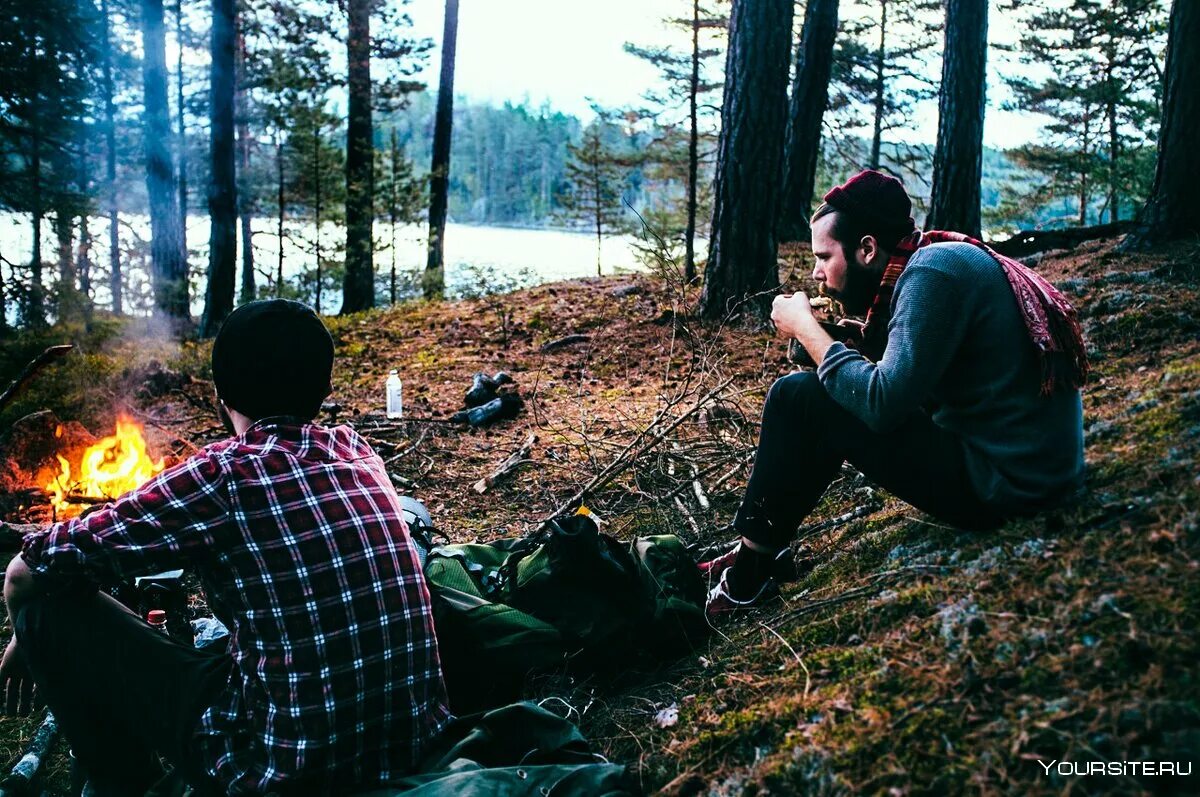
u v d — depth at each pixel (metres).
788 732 1.93
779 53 6.88
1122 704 1.53
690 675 2.49
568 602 2.63
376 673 1.98
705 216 12.09
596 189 25.16
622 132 17.22
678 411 5.18
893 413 2.09
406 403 6.01
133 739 2.20
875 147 21.72
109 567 1.88
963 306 2.07
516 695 2.56
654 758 2.13
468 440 5.16
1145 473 2.19
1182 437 2.33
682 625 2.61
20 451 4.45
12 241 18.91
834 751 1.76
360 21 18.14
